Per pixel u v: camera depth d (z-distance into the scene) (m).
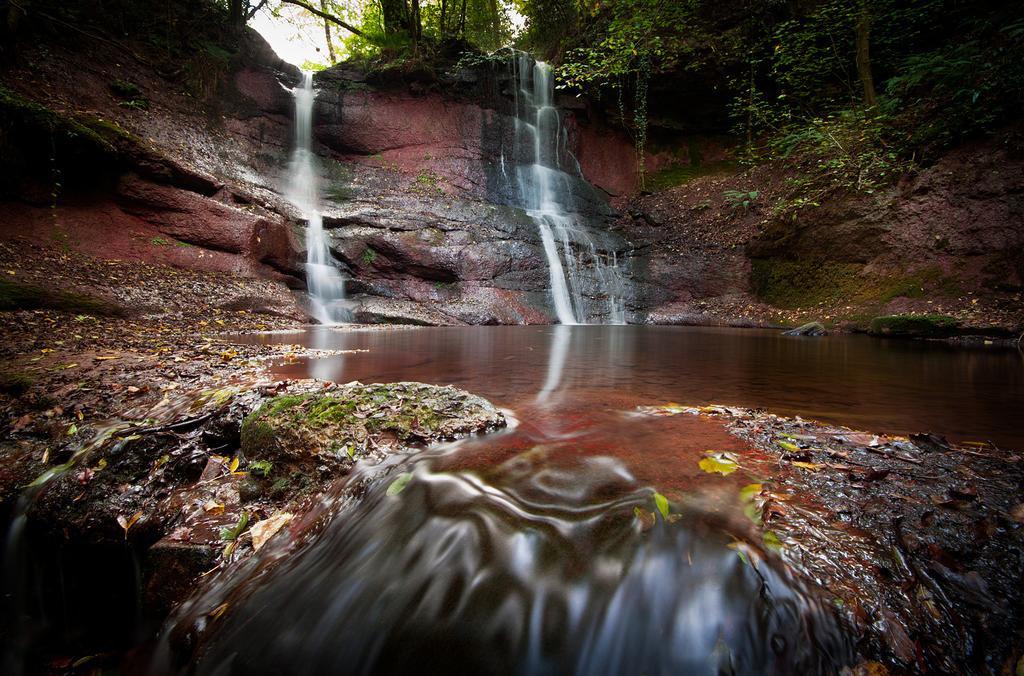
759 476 1.76
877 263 10.25
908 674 1.04
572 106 19.11
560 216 16.78
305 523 1.87
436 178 16.44
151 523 2.07
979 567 1.25
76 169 9.02
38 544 2.22
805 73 14.12
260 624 1.42
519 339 7.71
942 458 1.93
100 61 11.62
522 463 1.93
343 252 12.77
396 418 2.33
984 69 8.48
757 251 13.10
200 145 12.49
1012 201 8.27
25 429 2.89
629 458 1.97
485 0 21.88
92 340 5.63
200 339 6.49
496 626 1.23
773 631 1.12
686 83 17.55
